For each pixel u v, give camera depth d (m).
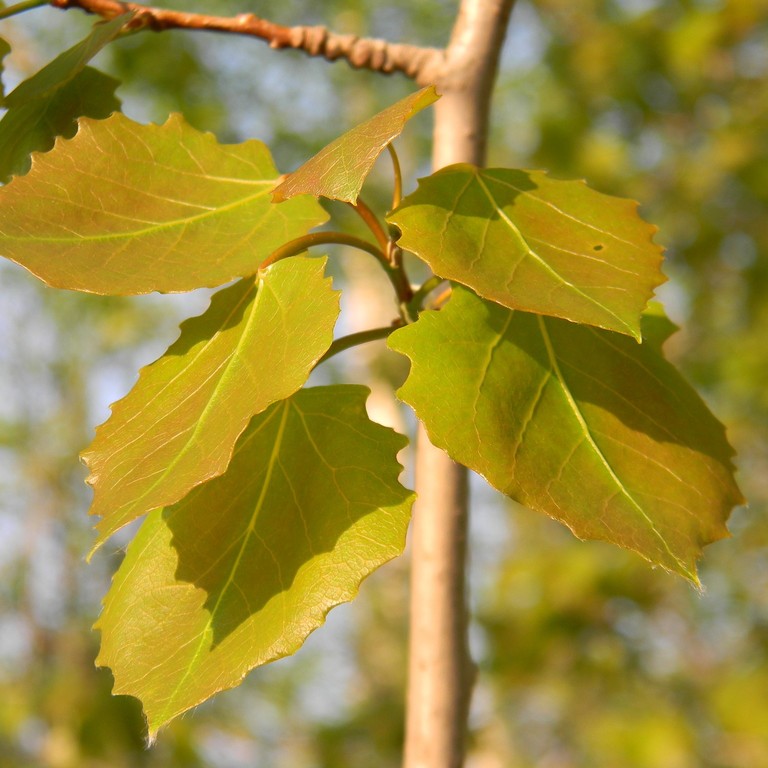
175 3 1.40
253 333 0.37
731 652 1.50
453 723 0.44
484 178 0.38
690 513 0.37
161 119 1.40
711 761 1.35
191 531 0.38
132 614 0.37
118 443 0.37
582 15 1.62
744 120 1.62
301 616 0.36
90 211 0.38
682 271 1.68
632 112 1.66
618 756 1.32
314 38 0.46
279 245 0.39
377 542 0.37
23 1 0.44
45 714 1.17
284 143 1.50
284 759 1.54
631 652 1.37
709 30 1.53
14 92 0.42
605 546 1.38
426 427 0.36
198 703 0.36
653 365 0.39
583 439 0.37
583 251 0.37
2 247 0.37
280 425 0.39
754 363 1.58
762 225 1.64
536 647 1.34
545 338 0.38
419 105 0.36
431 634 0.44
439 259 0.36
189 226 0.39
